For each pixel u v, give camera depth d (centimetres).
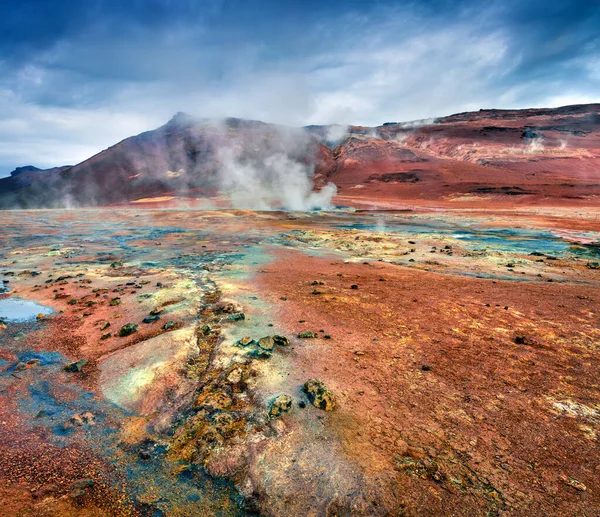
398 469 407
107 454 453
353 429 470
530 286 1109
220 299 971
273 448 444
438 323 800
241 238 2266
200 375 610
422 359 642
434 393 542
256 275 1259
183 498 392
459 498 369
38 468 427
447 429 467
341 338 727
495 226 2788
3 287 1156
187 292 1043
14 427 498
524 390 545
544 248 1855
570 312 856
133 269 1388
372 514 357
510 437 450
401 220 3284
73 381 612
